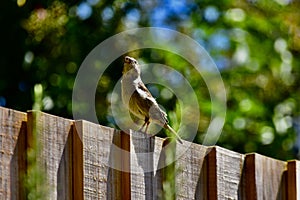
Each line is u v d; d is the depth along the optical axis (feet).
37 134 15.30
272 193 20.02
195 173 18.35
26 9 50.34
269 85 53.57
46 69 49.80
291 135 51.96
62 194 15.65
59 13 50.65
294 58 55.06
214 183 18.57
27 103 49.60
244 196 19.35
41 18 50.26
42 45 50.34
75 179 15.92
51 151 15.56
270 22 54.90
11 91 49.83
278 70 53.78
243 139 49.90
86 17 50.98
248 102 51.29
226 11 54.39
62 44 50.21
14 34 50.26
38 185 15.17
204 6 54.34
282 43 54.60
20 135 15.17
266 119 51.72
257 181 19.54
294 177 20.43
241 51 52.85
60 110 47.73
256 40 54.03
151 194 17.33
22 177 15.05
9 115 15.07
